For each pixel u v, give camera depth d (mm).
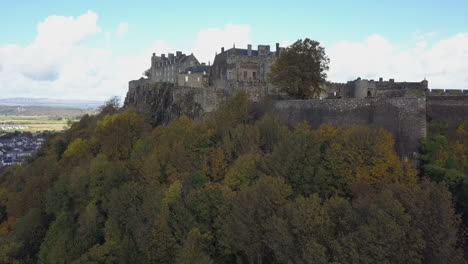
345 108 68312
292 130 72125
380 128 58781
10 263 70688
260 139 69688
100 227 70250
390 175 51656
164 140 81500
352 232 40938
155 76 172875
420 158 57812
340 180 53281
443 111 65938
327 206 45344
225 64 125312
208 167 67375
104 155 88812
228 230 49062
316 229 42500
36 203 91000
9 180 122062
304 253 40031
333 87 101312
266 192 49000
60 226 70688
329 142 59938
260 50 129000
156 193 62500
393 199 41656
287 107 77938
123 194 66125
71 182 83438
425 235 40531
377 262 37969
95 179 77688
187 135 75938
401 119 61656
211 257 52062
